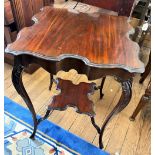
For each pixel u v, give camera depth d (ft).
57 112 4.66
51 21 3.47
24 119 4.40
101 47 2.99
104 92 5.42
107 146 4.12
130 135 4.39
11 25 5.25
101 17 3.86
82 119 4.58
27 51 2.74
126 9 4.74
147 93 4.20
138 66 2.72
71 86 3.92
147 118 4.83
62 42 2.98
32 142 4.00
